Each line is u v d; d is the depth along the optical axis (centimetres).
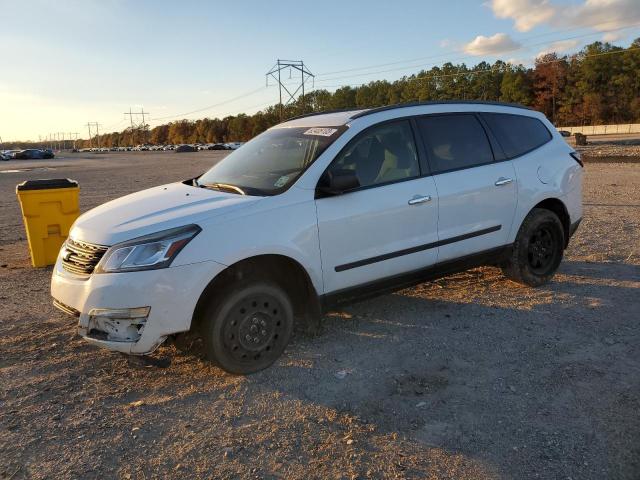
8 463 304
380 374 400
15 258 823
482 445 311
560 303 530
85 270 379
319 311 429
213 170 519
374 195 446
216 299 384
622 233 825
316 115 530
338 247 429
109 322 363
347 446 313
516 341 447
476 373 396
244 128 14575
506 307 525
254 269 414
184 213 388
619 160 2273
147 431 335
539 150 575
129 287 356
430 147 494
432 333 470
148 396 378
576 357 416
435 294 570
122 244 367
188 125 18688
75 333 491
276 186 424
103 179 2481
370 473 289
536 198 554
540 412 343
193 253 367
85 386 392
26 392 383
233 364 394
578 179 607
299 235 407
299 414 349
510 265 563
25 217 740
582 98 10219
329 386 384
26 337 483
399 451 308
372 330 481
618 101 9944
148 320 358
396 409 352
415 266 475
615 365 402
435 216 481
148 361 380
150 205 420
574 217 604
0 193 1945
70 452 313
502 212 531
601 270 636
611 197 1203
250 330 398
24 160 7156
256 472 293
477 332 468
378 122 470
